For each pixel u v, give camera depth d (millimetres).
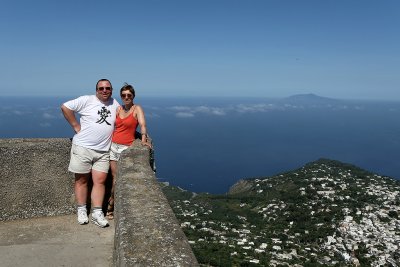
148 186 3744
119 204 3393
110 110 4918
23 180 5105
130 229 2840
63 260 4078
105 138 4879
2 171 4992
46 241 4527
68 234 4723
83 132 4828
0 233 4715
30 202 5152
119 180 3918
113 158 4945
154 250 2557
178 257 2486
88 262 4055
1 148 4961
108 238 4633
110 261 4090
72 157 4914
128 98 5027
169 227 2898
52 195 5250
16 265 3947
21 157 5074
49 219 5152
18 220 5086
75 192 5199
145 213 3125
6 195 5031
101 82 4820
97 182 4934
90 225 4977
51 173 5230
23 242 4500
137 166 4250
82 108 4836
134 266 2365
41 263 4004
